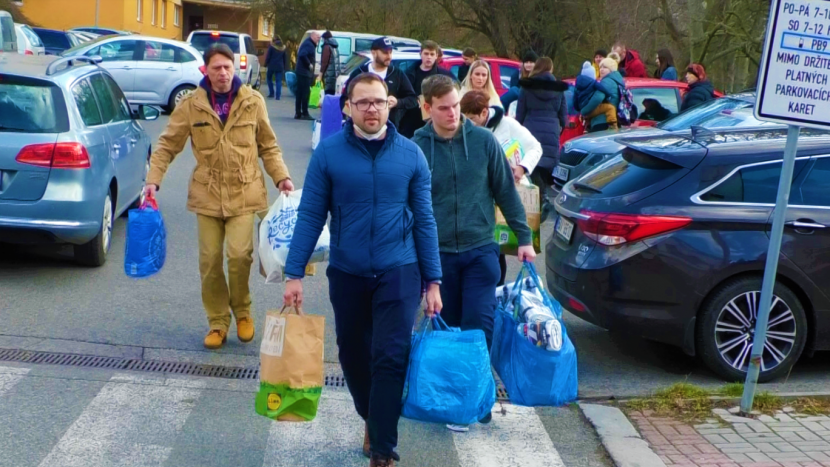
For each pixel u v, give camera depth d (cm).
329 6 3897
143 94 2170
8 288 748
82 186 762
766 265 532
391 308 414
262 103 609
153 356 609
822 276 601
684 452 493
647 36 2797
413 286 420
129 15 4703
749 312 602
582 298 616
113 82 959
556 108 1030
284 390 411
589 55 3002
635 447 496
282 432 501
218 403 538
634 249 595
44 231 750
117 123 905
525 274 491
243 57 2903
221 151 597
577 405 564
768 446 501
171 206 1124
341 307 423
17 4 4400
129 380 563
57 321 669
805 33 509
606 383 608
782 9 507
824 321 609
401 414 420
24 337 629
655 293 594
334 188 416
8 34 2119
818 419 539
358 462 466
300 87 2239
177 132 600
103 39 2186
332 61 2048
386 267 413
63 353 604
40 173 743
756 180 607
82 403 523
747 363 606
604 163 680
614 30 2928
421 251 424
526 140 624
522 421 538
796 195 606
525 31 3084
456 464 473
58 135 753
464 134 489
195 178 607
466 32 3441
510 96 1120
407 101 1062
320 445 486
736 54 2403
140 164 989
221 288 628
